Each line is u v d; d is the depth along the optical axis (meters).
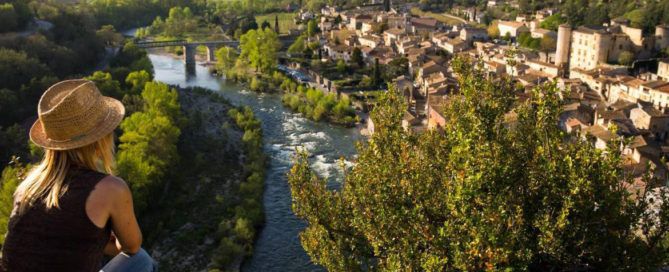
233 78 162.12
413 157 23.72
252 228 67.31
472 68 25.22
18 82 109.38
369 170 23.67
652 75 136.12
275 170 89.94
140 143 75.38
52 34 150.00
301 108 126.00
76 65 143.12
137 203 66.44
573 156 20.08
